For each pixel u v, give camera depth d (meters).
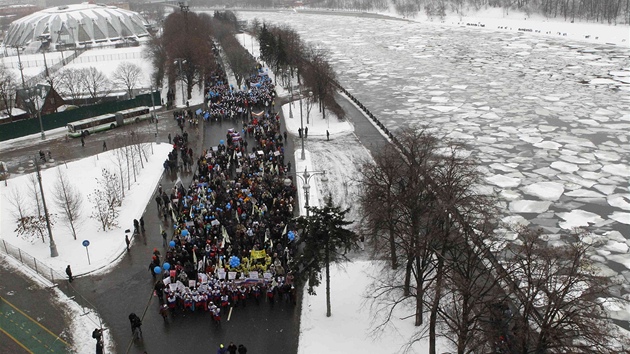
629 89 124.94
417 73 154.38
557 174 77.81
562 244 57.94
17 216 61.88
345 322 43.16
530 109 111.31
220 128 100.06
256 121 96.56
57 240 57.81
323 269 50.47
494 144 90.75
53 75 147.38
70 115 107.69
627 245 58.09
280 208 59.59
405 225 43.50
